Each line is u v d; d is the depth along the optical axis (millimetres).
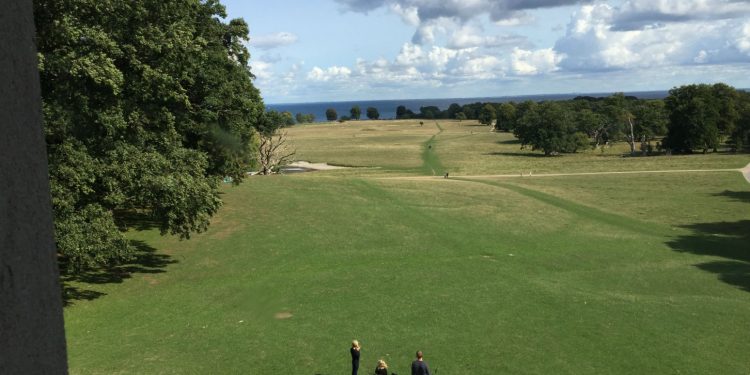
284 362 19484
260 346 20844
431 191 61688
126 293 27172
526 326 23844
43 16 21453
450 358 20328
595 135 140375
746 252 40469
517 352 21000
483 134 194500
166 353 19891
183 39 28062
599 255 38594
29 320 2607
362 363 19672
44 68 20891
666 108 125750
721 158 102188
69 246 23000
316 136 188625
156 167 27719
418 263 34844
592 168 94250
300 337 21922
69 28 20969
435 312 25484
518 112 194000
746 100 144750
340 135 193375
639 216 54000
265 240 38250
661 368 19781
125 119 26719
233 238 38250
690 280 32500
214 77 36906
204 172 34594
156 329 22453
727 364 20156
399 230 43375
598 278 32625
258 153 82750
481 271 33281
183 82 35438
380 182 66250
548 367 19734
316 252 36469
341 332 22688
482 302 27094
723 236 46000
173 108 34125
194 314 24516
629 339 22438
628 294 29359
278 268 32750
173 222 29609
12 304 2520
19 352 2551
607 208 57406
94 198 26969
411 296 27922
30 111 2662
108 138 25844
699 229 48656
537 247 40656
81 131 24453
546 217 51438
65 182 23328
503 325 23938
